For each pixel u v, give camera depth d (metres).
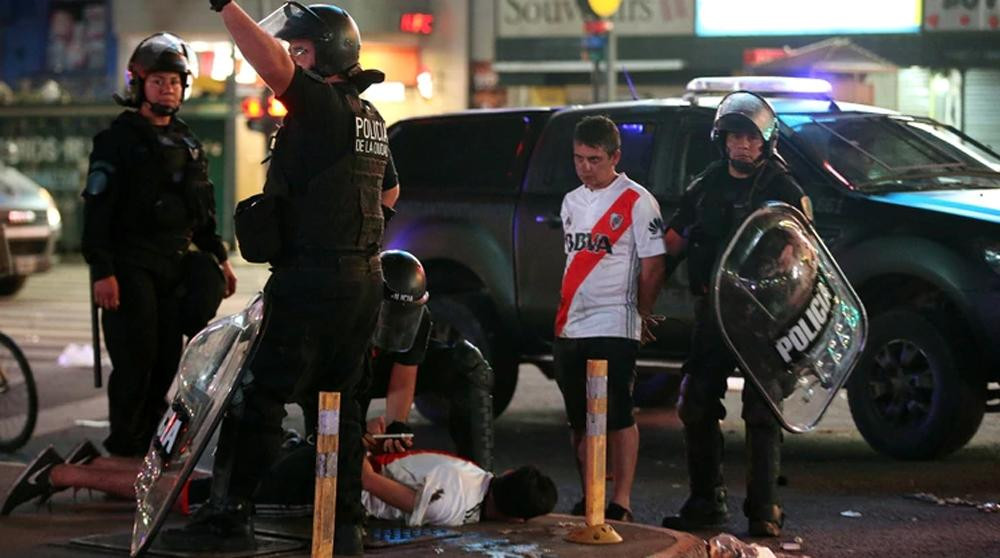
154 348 16.80
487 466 15.20
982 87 54.59
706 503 15.23
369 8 58.09
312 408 13.65
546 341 21.36
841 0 54.75
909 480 17.72
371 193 11.99
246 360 11.59
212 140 65.19
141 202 16.52
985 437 20.83
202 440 11.66
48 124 65.12
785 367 14.38
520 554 12.53
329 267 11.77
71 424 22.97
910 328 18.69
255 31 11.02
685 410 15.03
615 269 14.91
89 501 15.52
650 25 56.81
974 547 14.39
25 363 20.45
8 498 14.93
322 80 11.59
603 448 12.91
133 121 16.59
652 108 20.77
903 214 18.56
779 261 14.27
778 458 14.88
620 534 13.45
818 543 14.59
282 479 13.84
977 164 20.91
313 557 10.53
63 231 64.56
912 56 54.16
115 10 64.50
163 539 12.38
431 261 22.19
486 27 58.84
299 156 11.66
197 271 17.03
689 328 19.80
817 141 19.75
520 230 21.28
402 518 13.87
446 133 22.59
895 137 20.55
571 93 58.81
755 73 45.88
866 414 19.17
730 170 14.70
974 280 17.94
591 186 15.08
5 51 68.69
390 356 14.41
